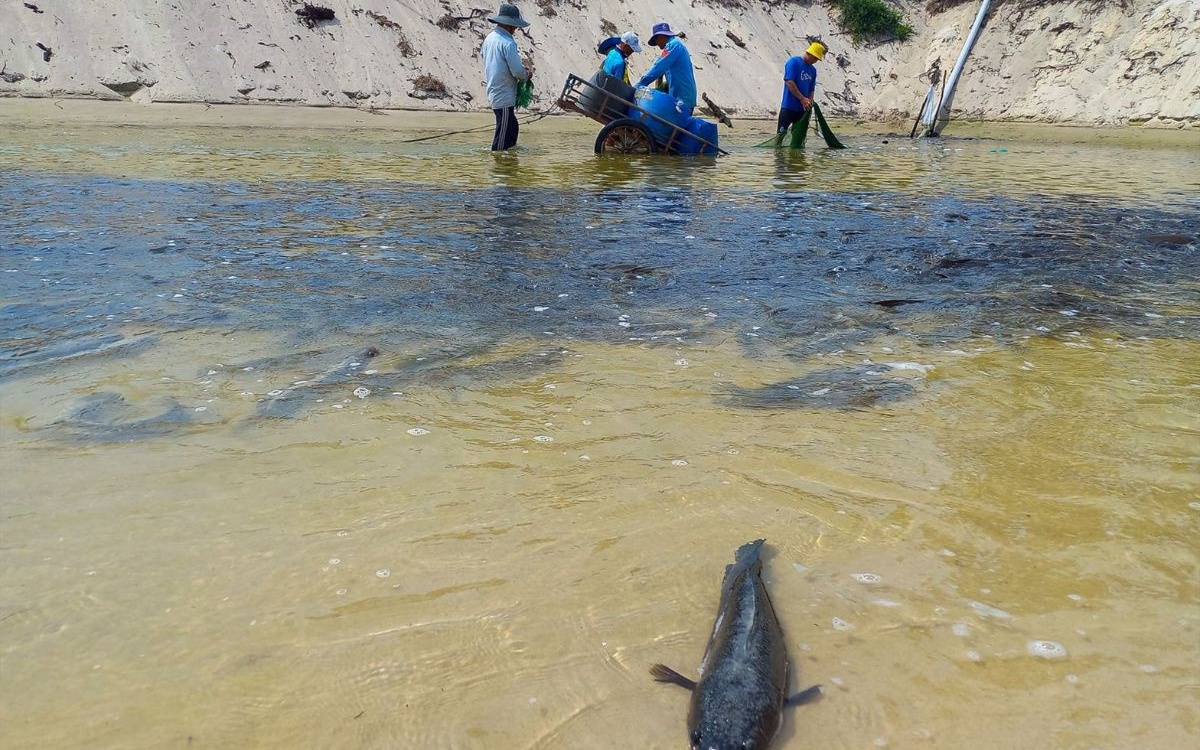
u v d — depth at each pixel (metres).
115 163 11.52
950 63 26.67
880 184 12.29
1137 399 4.30
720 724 2.09
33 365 4.44
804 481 3.47
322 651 2.48
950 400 4.29
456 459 3.60
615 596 2.75
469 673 2.41
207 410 3.99
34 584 2.72
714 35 26.78
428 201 9.63
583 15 25.50
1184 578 2.84
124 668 2.39
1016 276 6.80
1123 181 13.02
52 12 19.62
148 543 2.95
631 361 4.79
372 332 5.12
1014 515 3.22
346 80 21.44
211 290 5.86
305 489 3.32
